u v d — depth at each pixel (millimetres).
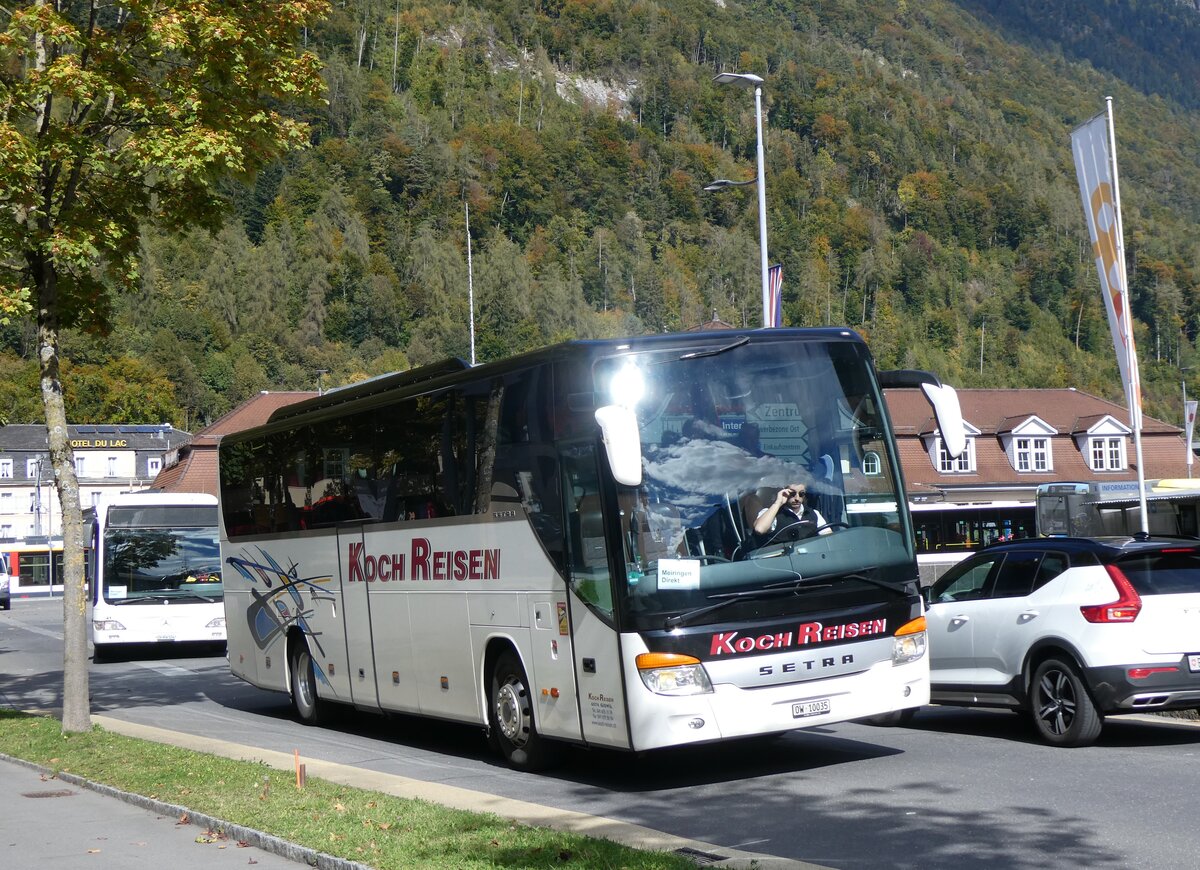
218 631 27641
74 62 14242
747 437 10547
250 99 15242
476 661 12305
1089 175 19438
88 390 142750
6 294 14312
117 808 10633
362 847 8070
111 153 14734
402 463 13625
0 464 125562
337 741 14656
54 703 20141
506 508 11664
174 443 131000
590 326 194625
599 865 7227
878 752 11836
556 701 10969
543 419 11102
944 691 13055
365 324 184875
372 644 14383
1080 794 9383
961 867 7422
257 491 17469
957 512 43125
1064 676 11758
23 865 8602
